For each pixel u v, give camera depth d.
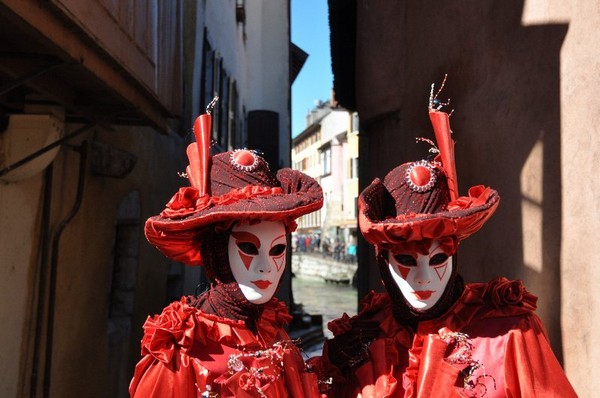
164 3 4.39
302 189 1.94
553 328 2.73
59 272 3.99
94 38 2.83
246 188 1.83
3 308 3.33
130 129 5.31
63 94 3.42
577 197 2.59
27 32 2.41
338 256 38.34
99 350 4.72
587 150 2.53
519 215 3.09
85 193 4.39
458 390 1.85
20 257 3.51
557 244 2.73
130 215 5.30
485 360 1.89
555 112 2.80
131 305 5.34
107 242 4.87
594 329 2.42
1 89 2.69
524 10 3.15
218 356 1.81
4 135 3.35
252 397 1.76
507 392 1.82
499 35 3.43
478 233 3.61
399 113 4.98
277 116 13.27
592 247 2.46
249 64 13.87
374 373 2.03
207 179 1.94
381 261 2.03
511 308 1.93
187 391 1.74
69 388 4.16
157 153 6.21
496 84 3.43
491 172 3.44
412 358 1.95
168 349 1.75
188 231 1.90
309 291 25.03
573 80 2.67
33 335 3.69
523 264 3.03
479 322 1.97
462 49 3.92
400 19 4.96
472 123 3.72
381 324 2.12
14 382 3.46
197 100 7.70
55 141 3.42
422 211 1.96
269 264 1.87
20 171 3.35
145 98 3.95
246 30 13.66
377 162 5.43
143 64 3.72
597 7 2.54
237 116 11.38
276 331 2.04
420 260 1.92
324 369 2.15
